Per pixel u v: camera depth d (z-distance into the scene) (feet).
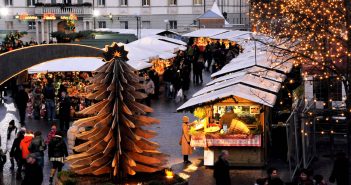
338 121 110.63
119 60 78.33
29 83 167.43
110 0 333.83
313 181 72.90
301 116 95.30
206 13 286.46
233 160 97.35
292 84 120.26
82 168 79.97
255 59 120.47
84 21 333.01
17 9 335.26
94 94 78.48
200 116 103.60
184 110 99.14
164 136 122.21
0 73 61.31
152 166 80.43
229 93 96.89
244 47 177.27
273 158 103.19
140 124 79.41
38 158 85.76
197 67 191.21
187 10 330.13
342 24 113.50
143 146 79.77
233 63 131.75
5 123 138.31
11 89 181.47
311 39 127.95
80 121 79.15
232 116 99.25
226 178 82.33
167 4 331.77
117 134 78.79
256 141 96.53
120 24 335.06
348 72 93.86
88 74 164.04
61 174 81.15
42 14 329.31
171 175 78.74
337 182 80.64
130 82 78.84
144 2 333.83
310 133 102.42
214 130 98.94
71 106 136.98
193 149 106.42
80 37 213.25
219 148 97.40
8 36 230.07
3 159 94.38
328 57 109.09
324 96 121.19
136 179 79.46
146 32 250.16
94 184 77.92
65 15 330.54
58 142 89.81
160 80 189.57
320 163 100.27
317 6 122.42
